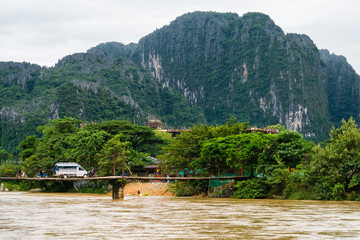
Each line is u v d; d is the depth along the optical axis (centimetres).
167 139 11988
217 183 6825
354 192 5312
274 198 5884
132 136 10719
